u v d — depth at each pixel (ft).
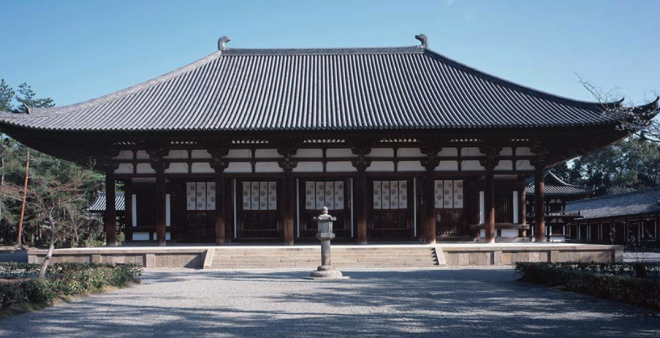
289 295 57.31
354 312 47.16
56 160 211.82
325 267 74.02
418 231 115.55
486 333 38.86
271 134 98.07
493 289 61.31
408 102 111.65
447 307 49.55
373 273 79.20
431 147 103.14
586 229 223.71
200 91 119.85
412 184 116.16
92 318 44.98
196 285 66.64
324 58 139.23
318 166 104.94
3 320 43.88
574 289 59.47
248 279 73.00
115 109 109.09
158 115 105.29
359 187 103.65
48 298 52.24
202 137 99.19
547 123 96.17
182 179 113.60
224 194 110.83
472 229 111.75
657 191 184.14
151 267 91.04
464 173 104.73
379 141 104.17
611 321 43.01
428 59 137.80
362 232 102.53
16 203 201.16
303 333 39.06
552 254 91.20
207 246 100.68
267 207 116.57
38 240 223.51
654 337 37.60
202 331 39.91
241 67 134.31
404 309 48.57
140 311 48.14
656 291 49.06
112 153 105.19
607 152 287.69
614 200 206.90
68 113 105.70
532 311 47.47
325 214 75.82
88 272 62.39
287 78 127.24
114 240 104.78
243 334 38.86
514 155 105.29
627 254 133.90
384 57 139.44
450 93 116.78
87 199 209.46
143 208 113.39
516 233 112.06
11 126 95.81
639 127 68.80
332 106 109.60
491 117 101.14
